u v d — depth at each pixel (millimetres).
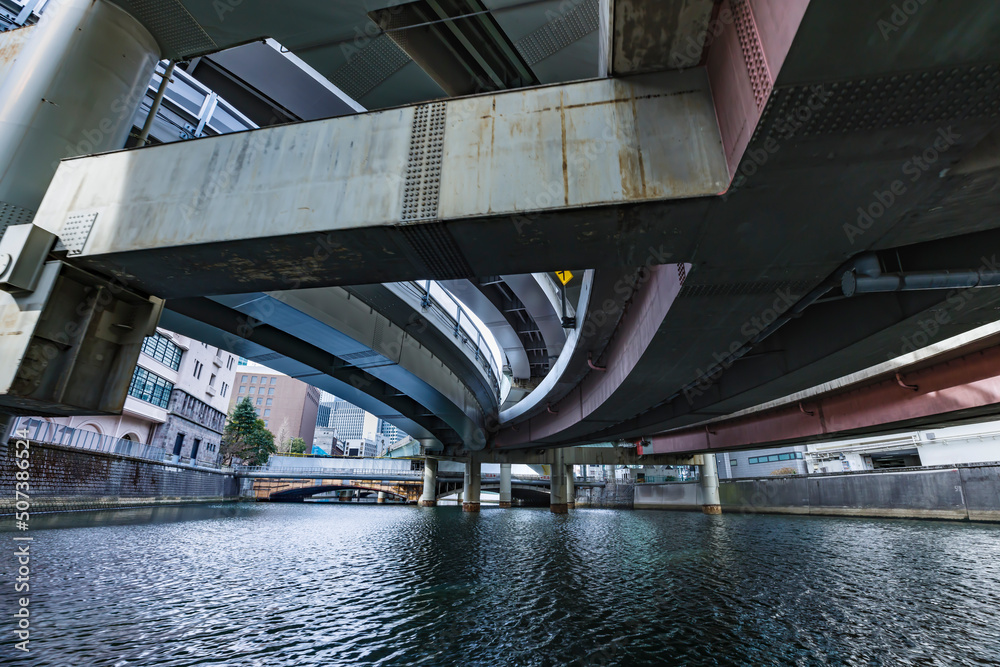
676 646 8188
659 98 6062
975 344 16500
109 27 8242
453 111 6555
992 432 41188
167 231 6730
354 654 7727
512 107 6406
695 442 38938
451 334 26484
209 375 64125
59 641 7688
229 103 16609
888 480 40906
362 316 19812
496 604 10938
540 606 10750
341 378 25875
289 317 16812
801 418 27609
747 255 7105
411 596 11648
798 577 13867
